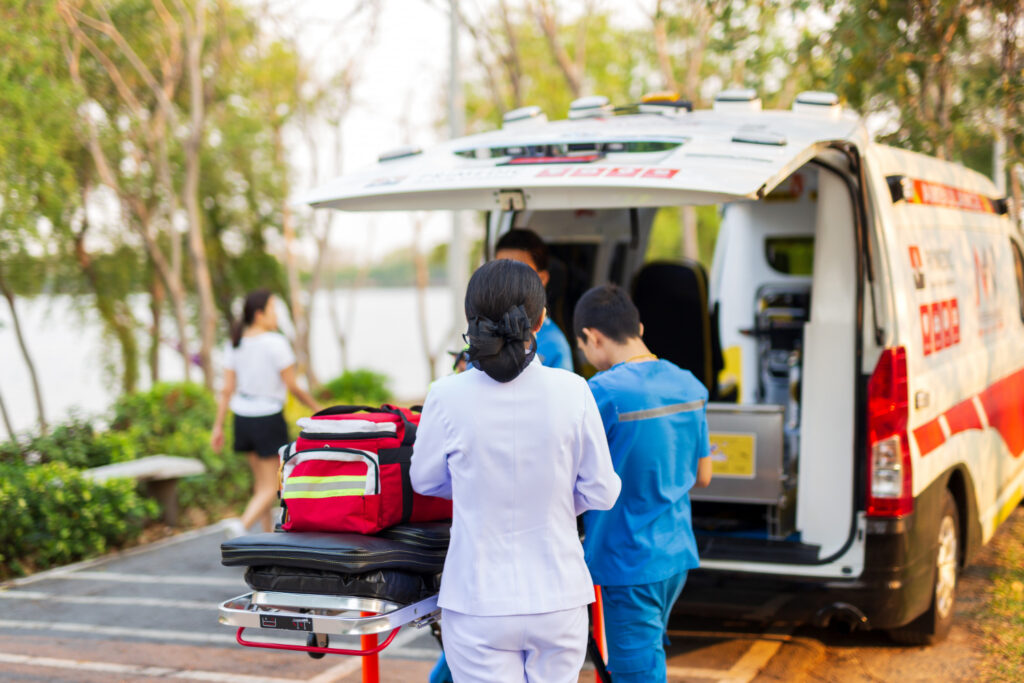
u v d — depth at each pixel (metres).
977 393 5.17
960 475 4.86
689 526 3.23
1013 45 6.57
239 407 6.20
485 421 2.45
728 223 5.76
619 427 3.10
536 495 2.45
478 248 17.22
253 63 16.55
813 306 4.16
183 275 18.73
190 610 5.45
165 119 14.80
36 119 10.34
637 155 3.77
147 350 20.17
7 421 12.27
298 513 2.93
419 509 2.96
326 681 4.39
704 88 14.94
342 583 2.73
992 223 6.14
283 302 21.17
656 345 5.55
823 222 4.15
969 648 4.63
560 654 2.48
